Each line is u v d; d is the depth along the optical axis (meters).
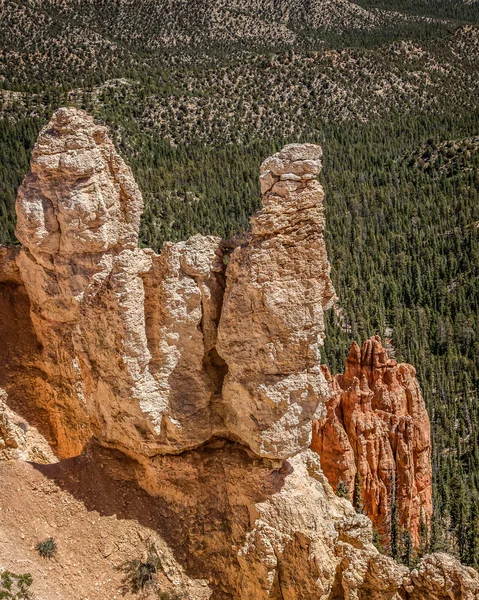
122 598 25.88
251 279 25.61
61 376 32.41
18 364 33.09
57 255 30.98
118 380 27.39
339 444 50.44
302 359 26.33
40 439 32.09
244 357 26.48
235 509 27.64
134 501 28.09
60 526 26.88
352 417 52.88
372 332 116.12
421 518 53.56
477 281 132.00
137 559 26.77
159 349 27.28
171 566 26.94
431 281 132.62
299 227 25.53
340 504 28.67
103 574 26.28
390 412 55.03
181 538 27.56
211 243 27.53
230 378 27.17
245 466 27.78
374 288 127.12
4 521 26.28
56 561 25.97
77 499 27.58
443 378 102.56
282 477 27.31
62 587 25.44
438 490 69.50
